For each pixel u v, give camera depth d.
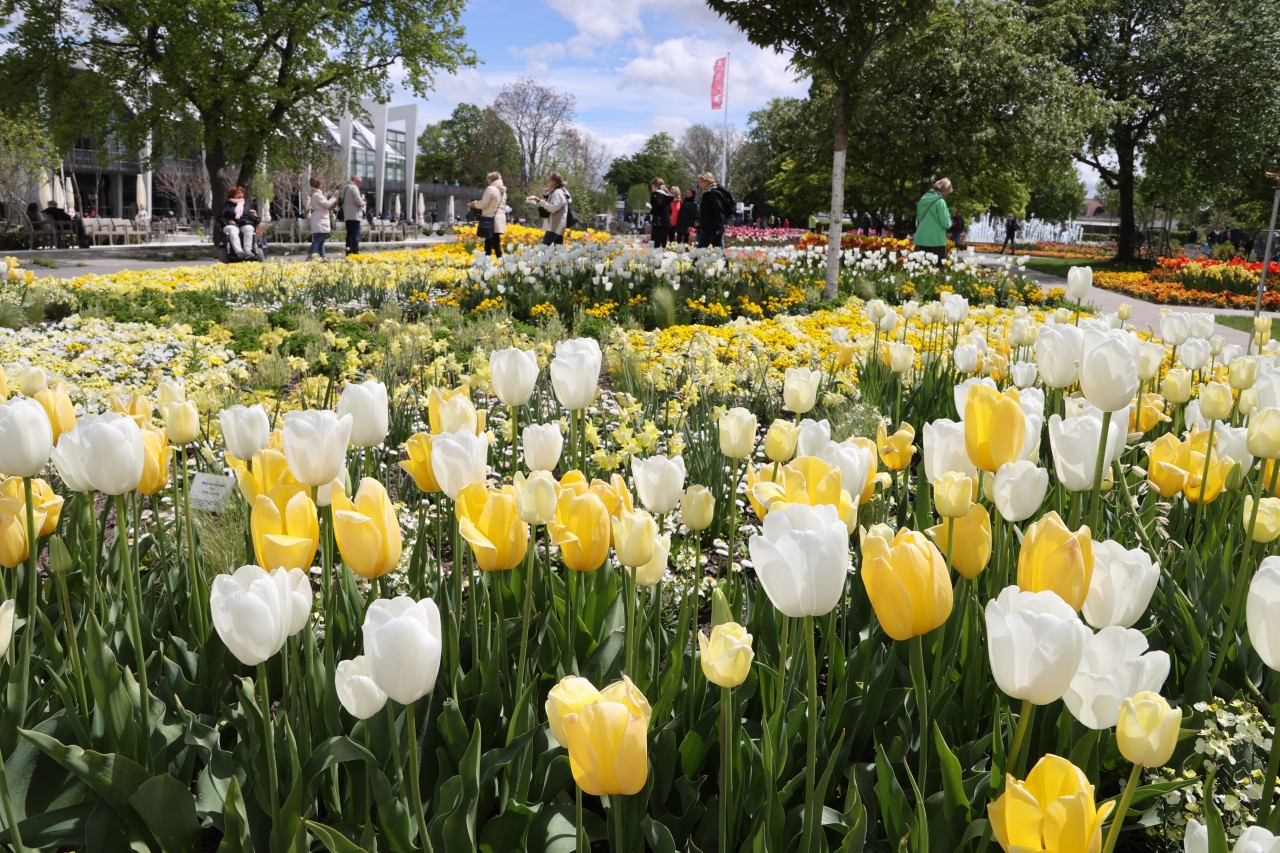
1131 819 2.03
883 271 15.81
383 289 13.07
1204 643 2.21
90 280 13.98
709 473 4.07
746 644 1.44
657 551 1.87
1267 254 6.76
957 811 1.68
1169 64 31.86
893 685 2.30
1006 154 25.34
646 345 8.51
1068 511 2.91
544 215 18.81
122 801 1.69
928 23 12.94
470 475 1.92
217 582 1.46
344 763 1.94
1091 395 2.07
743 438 2.34
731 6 13.02
